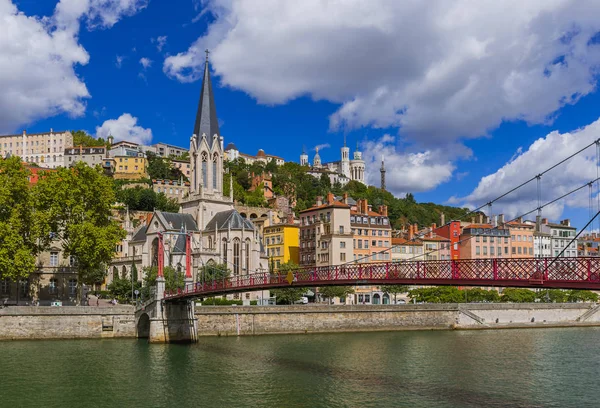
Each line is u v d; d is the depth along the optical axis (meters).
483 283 45.28
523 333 117.56
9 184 92.88
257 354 79.81
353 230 153.75
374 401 55.62
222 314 99.81
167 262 138.75
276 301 129.88
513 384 64.94
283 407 53.28
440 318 123.38
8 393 56.75
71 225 94.44
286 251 168.88
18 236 90.44
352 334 108.31
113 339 89.44
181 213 158.75
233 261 142.38
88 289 132.38
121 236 100.62
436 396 58.22
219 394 57.44
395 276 54.38
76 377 63.28
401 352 86.50
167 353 78.06
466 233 174.75
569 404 56.44
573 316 138.00
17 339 85.69
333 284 58.69
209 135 162.25
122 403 54.19
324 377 65.75
